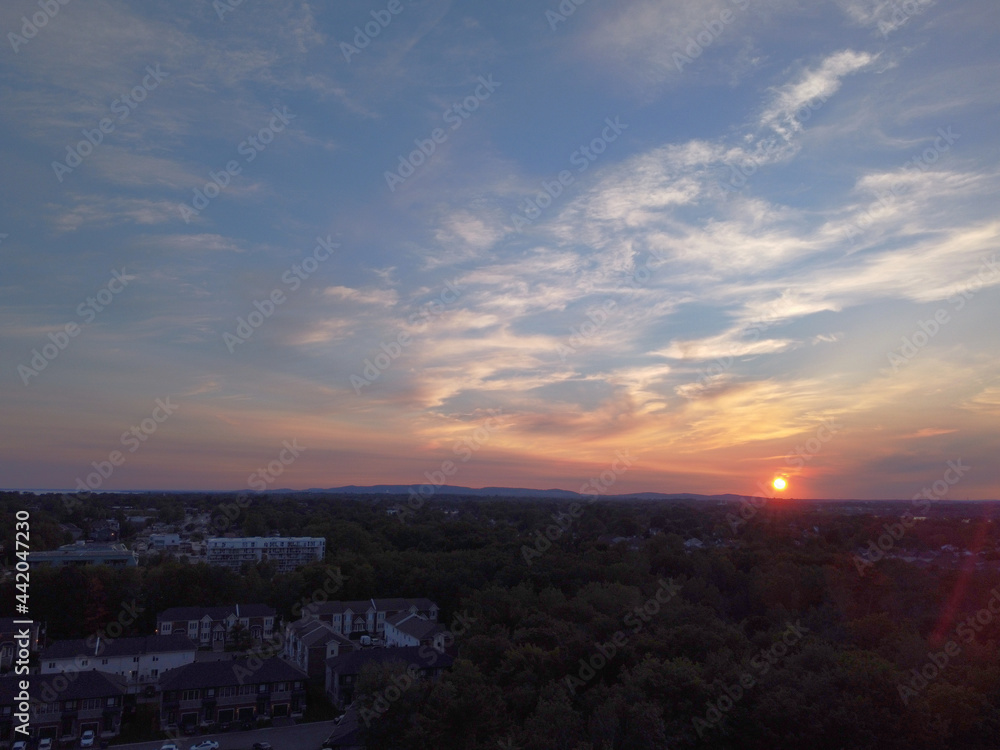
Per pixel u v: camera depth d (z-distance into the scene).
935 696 51.72
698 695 53.00
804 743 49.50
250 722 65.62
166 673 69.12
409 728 50.28
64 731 60.66
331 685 73.25
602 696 54.88
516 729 49.84
